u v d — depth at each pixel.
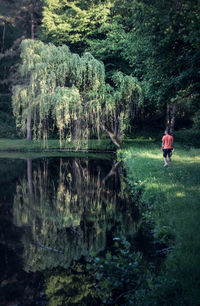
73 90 17.06
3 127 37.44
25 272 4.30
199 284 3.14
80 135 19.45
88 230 5.95
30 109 19.69
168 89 10.36
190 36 6.35
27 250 5.03
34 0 36.75
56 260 4.67
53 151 24.91
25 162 17.72
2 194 9.38
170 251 4.43
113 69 23.09
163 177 8.77
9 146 27.61
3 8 39.41
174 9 6.64
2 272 4.30
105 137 27.91
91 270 4.37
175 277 3.41
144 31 7.85
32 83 18.73
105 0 23.02
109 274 4.12
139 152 16.98
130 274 4.02
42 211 7.41
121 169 14.42
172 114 22.09
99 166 15.73
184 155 14.21
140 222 6.31
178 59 7.97
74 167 15.49
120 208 7.52
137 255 4.43
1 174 13.39
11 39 44.66
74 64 17.48
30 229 6.08
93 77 17.95
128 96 19.08
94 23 23.44
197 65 8.01
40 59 18.42
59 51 17.94
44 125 20.27
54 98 16.70
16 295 3.73
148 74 11.20
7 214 7.15
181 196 6.39
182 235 4.48
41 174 13.35
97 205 7.88
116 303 3.53
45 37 31.62
